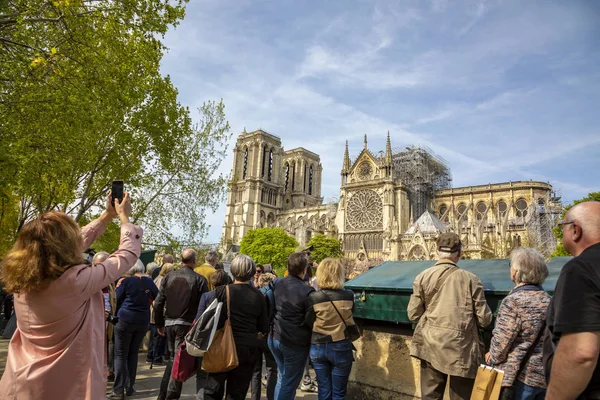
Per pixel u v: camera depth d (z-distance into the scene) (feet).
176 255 112.37
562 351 11.40
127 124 94.17
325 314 25.29
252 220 426.10
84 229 17.29
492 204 309.42
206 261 44.39
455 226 261.44
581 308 11.19
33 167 58.90
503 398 18.57
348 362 25.48
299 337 26.20
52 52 51.57
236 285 25.73
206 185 116.16
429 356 21.49
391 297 29.04
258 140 449.48
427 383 22.38
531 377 18.20
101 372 14.12
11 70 53.42
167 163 106.11
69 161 71.15
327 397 25.27
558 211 259.60
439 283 22.16
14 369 13.10
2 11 55.31
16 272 12.67
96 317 14.38
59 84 59.88
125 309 33.71
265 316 25.91
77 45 60.13
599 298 11.19
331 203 403.34
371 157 338.95
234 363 23.56
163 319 32.04
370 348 31.01
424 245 253.44
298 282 27.55
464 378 20.85
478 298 21.48
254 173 442.91
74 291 13.20
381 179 319.27
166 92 100.42
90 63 61.77
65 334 13.32
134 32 61.46
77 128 61.21
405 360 28.86
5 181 55.26
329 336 25.18
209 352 23.76
